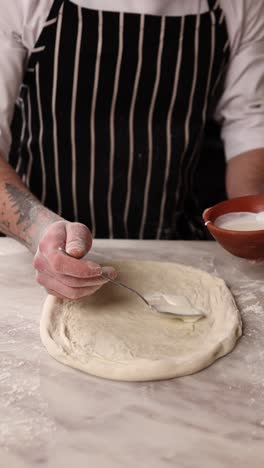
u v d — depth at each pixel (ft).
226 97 6.29
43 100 6.07
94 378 3.95
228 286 4.96
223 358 4.14
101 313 4.51
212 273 5.16
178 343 4.21
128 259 5.29
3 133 5.76
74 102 6.04
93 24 5.72
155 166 6.33
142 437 3.50
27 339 4.30
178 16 5.77
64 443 3.45
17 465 3.32
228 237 4.73
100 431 3.53
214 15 5.80
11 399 3.76
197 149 6.47
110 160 6.27
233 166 6.27
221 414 3.67
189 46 5.89
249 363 4.09
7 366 4.03
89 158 6.27
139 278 4.96
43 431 3.52
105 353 4.11
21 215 4.99
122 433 3.52
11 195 5.16
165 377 3.94
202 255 5.45
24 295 4.81
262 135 6.18
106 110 6.10
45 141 6.22
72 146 6.23
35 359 4.10
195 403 3.76
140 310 4.57
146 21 5.74
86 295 4.41
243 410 3.70
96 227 6.63
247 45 6.01
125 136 6.18
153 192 6.47
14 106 5.98
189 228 6.97
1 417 3.62
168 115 6.17
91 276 4.22
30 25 5.71
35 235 4.80
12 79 5.77
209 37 5.88
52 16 5.66
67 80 5.93
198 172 7.44
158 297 4.71
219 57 5.99
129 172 6.34
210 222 4.88
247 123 6.24
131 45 5.81
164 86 6.01
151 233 6.72
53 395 3.80
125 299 4.69
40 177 6.41
